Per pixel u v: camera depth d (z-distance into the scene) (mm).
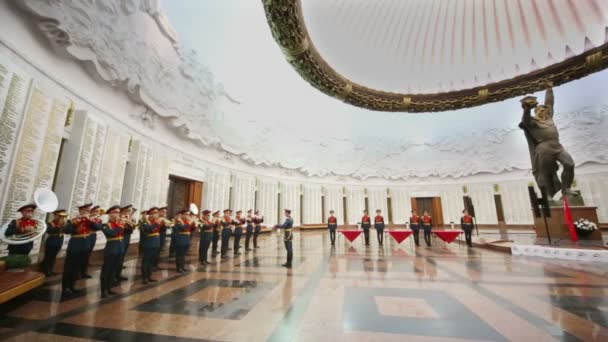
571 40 7422
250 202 16719
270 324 2734
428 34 8977
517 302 3365
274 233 17719
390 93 9477
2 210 4652
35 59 5410
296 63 7836
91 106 6949
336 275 5086
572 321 2734
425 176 24422
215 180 13867
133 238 8273
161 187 10102
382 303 3385
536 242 8508
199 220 6793
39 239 5367
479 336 2412
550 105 8523
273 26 6750
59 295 3852
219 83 13703
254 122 17094
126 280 4805
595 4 6828
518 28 7988
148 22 8352
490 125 22828
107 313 3111
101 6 6387
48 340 2420
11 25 4926
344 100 9562
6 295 2904
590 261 6375
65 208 6023
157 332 2568
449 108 9656
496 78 8836
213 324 2750
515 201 20828
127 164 8617
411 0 8547
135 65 7965
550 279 4609
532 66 8227
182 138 11617
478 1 8094
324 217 22516
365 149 24812
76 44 5953
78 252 3957
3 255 4531
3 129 4668
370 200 24094
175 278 4938
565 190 8359
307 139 22031
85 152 6539
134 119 8789
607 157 17234
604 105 17750
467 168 23172
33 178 5273
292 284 4410
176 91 10375
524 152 20891
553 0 7293
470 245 10461
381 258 7246
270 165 18594
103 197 7258
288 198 20016
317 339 2381
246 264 6406
